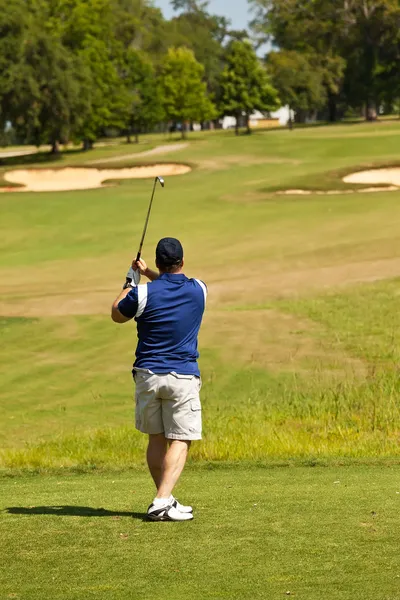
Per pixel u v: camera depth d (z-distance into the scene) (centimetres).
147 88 17300
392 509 1045
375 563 816
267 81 16825
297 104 19012
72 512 1072
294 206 7369
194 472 1474
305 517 1009
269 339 3575
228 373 3022
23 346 3588
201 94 17488
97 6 16562
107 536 941
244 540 912
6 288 5162
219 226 6769
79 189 8888
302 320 3938
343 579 772
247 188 8388
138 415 1040
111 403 2675
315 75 18688
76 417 2498
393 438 1983
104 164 10569
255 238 6269
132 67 17262
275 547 881
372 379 2812
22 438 2230
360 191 8038
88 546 902
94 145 17588
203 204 7675
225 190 8362
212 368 3106
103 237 6638
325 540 902
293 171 9494
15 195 8525
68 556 866
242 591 748
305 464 1546
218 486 1277
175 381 1012
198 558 851
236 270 5356
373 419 2223
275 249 5878
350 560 829
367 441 1933
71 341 3669
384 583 757
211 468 1522
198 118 17538
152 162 10562
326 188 8112
